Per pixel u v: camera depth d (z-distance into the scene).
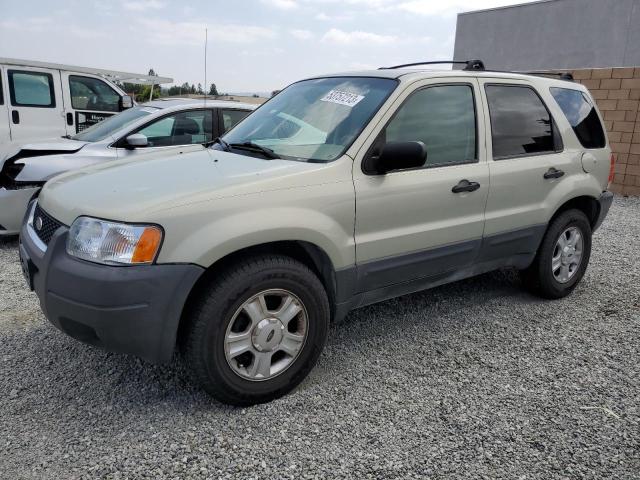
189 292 2.65
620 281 5.15
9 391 3.02
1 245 5.93
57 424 2.74
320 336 3.11
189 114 6.79
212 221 2.68
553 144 4.37
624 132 9.92
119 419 2.79
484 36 20.88
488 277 5.15
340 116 3.47
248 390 2.88
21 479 2.34
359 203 3.16
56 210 2.89
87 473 2.39
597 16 17.30
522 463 2.52
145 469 2.42
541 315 4.29
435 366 3.43
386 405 2.97
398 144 3.09
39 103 9.23
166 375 3.23
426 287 3.77
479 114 3.86
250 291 2.79
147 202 2.64
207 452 2.55
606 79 10.05
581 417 2.89
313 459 2.52
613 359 3.56
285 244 3.03
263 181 2.88
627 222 7.80
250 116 4.15
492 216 3.89
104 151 6.16
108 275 2.52
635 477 2.44
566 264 4.59
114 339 2.60
